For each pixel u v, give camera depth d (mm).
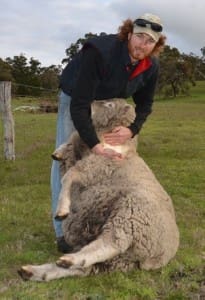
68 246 5680
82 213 5016
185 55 89750
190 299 4637
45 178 11445
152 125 25547
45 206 8289
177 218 7676
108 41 5172
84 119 5145
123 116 5336
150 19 5039
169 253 5109
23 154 14906
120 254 4844
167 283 4887
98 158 5129
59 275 4785
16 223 7109
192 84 86688
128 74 5270
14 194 9492
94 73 5168
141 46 5082
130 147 5340
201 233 6746
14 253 5656
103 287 4680
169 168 12859
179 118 30766
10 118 13812
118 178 5043
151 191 4980
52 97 39750
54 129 22422
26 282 4723
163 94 81562
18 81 63188
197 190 10336
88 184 5098
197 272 5289
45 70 63344
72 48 39000
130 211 4734
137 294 4648
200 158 14875
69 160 5367
